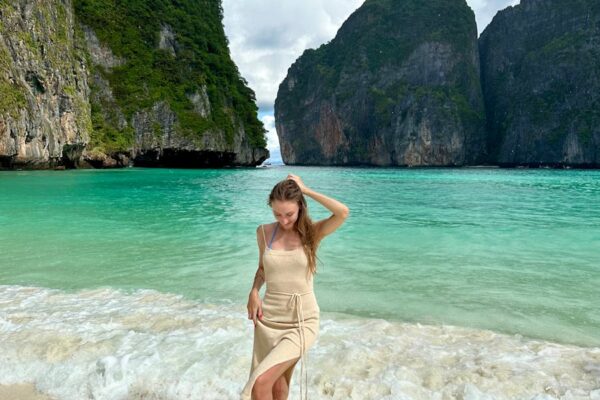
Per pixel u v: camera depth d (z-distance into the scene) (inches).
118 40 2032.5
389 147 4586.6
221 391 124.0
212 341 150.6
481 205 648.4
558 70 4037.9
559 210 585.3
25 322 171.6
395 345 151.3
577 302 210.8
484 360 139.6
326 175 1913.1
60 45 1572.3
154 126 1971.0
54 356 142.8
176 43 2317.9
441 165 4355.3
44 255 298.0
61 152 1476.4
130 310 187.3
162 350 144.2
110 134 1825.8
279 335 99.9
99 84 1889.8
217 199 698.2
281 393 102.7
